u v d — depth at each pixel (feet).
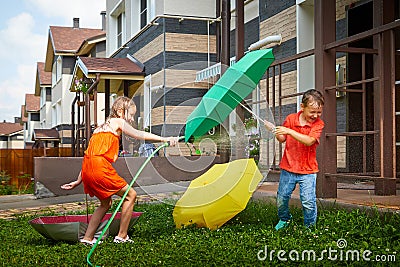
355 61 28.17
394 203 17.08
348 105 27.89
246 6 39.34
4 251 14.43
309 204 16.20
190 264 12.07
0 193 42.78
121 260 12.82
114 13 59.26
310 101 16.12
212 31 43.70
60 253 13.89
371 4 27.48
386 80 17.85
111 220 14.90
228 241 14.53
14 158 57.31
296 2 32.04
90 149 15.61
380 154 17.44
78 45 88.63
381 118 17.40
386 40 19.33
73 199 31.76
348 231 14.55
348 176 18.39
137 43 48.91
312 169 16.34
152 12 44.70
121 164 32.99
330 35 20.16
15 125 170.50
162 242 14.85
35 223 15.56
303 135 15.97
